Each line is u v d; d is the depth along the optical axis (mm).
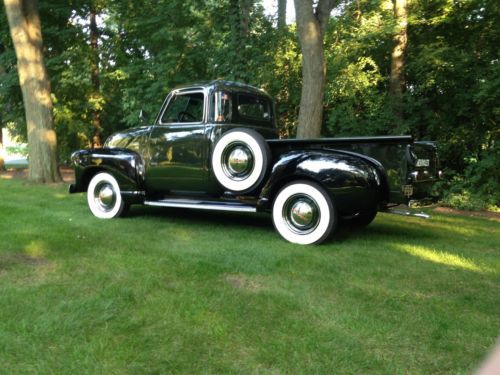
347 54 11578
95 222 6336
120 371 2314
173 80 12500
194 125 6215
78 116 18469
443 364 2418
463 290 3643
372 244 5340
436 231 6375
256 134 5512
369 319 2979
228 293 3430
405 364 2416
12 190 10305
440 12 11031
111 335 2703
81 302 3172
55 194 9594
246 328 2830
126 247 4828
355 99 11430
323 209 5133
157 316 2988
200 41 12586
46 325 2807
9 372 2303
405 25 10859
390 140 4984
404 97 11227
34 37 12141
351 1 12836
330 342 2650
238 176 5594
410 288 3676
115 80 17016
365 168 4965
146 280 3689
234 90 6371
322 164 5102
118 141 6930
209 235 5660
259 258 4500
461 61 10383
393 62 11445
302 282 3781
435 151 5520
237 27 11680
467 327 2887
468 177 10445
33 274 3838
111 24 15758
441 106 11359
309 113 8648
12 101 17016
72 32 15781
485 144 10742
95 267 4055
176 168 6324
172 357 2455
